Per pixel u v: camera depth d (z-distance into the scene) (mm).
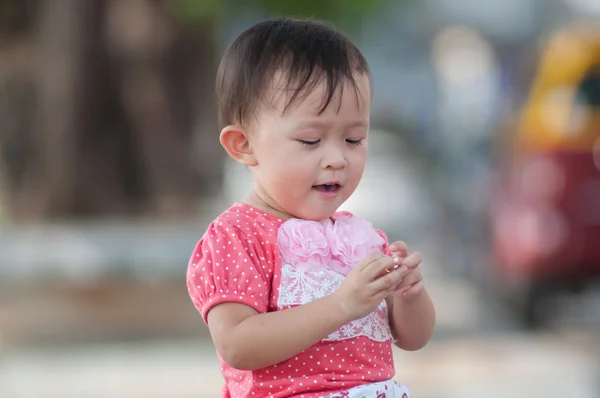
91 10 27156
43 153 27531
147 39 27328
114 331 20562
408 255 6492
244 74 6535
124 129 27688
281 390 6277
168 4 27344
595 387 15578
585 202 17828
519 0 49938
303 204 6496
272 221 6551
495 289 20672
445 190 30641
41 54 27328
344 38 6605
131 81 27406
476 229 22500
